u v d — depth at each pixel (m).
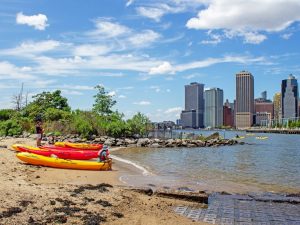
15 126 55.72
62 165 22.98
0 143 36.12
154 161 33.72
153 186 19.03
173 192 15.82
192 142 62.47
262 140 103.38
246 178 24.17
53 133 55.25
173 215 13.08
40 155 23.86
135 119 69.88
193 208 14.45
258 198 17.00
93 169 23.67
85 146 37.66
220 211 14.23
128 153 42.62
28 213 11.03
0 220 10.16
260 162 36.22
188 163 33.12
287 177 25.11
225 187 20.05
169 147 57.28
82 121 60.72
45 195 13.36
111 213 12.09
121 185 18.53
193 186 19.84
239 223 12.70
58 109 72.06
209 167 30.31
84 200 13.28
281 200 16.59
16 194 13.01
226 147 63.19
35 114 71.88
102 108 72.75
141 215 12.42
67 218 10.99
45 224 10.25
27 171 20.12
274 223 12.84
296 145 74.94
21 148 26.42
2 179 15.97
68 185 16.06
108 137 59.47
